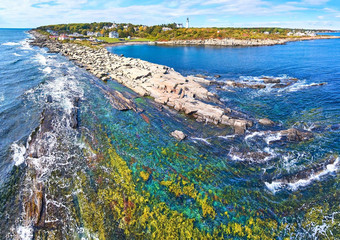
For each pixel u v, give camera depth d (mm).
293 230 13625
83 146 21688
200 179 17922
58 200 15359
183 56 88938
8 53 77750
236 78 50031
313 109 30906
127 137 23891
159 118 29016
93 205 15000
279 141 23203
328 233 13266
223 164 19922
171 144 22938
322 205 15211
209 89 41406
